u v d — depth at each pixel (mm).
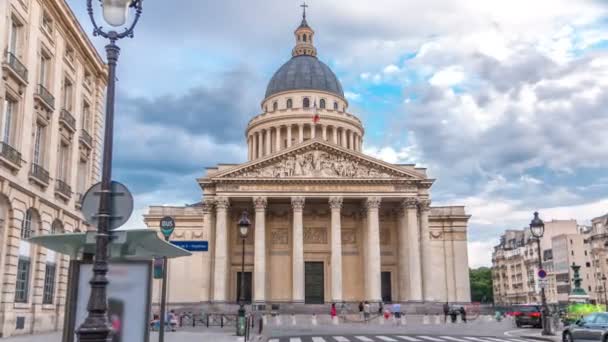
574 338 29703
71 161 44281
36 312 37344
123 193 13008
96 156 50375
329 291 86125
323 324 64312
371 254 79188
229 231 86375
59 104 41469
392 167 82188
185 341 32500
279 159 82125
